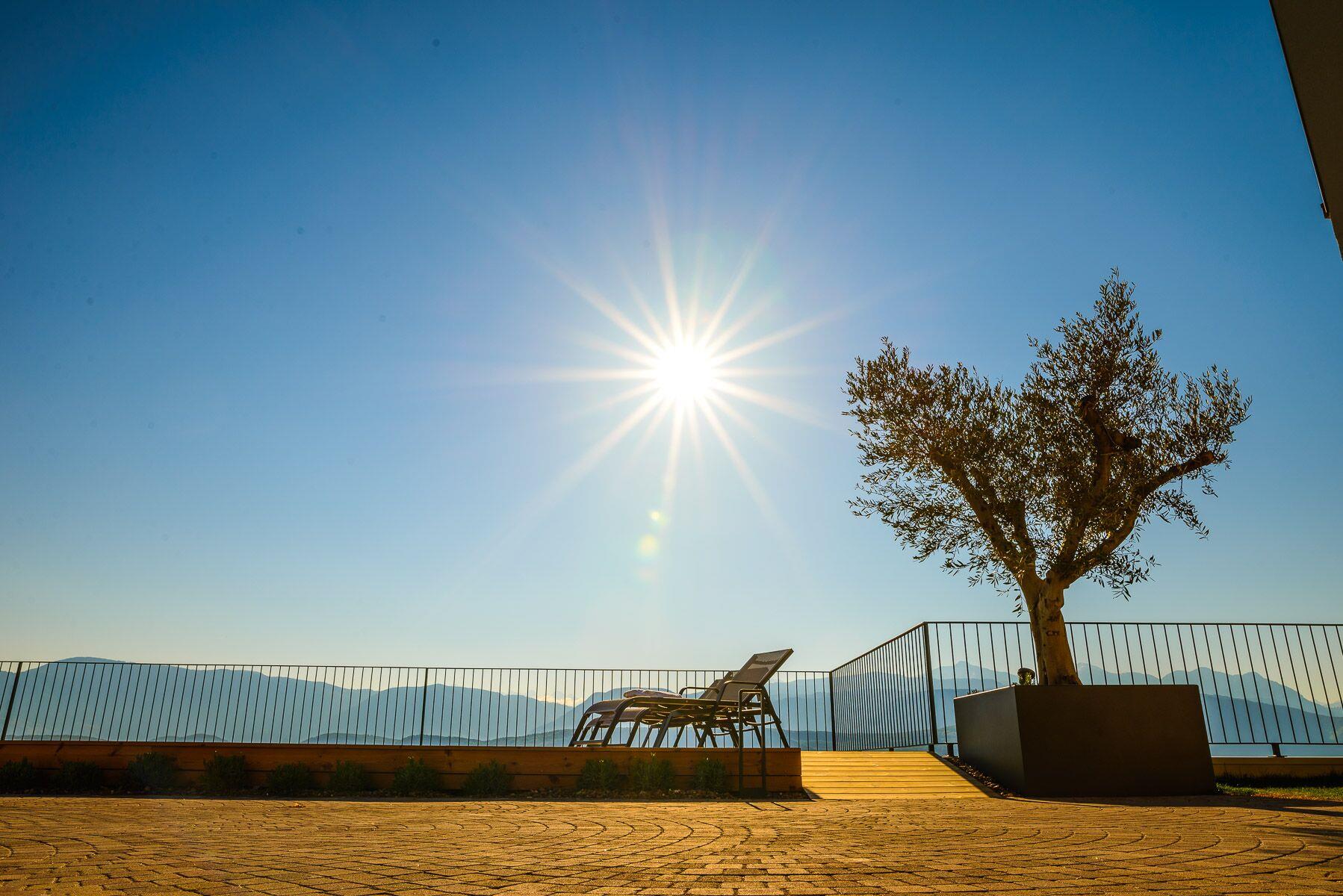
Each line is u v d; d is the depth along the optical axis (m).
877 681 11.20
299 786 8.04
